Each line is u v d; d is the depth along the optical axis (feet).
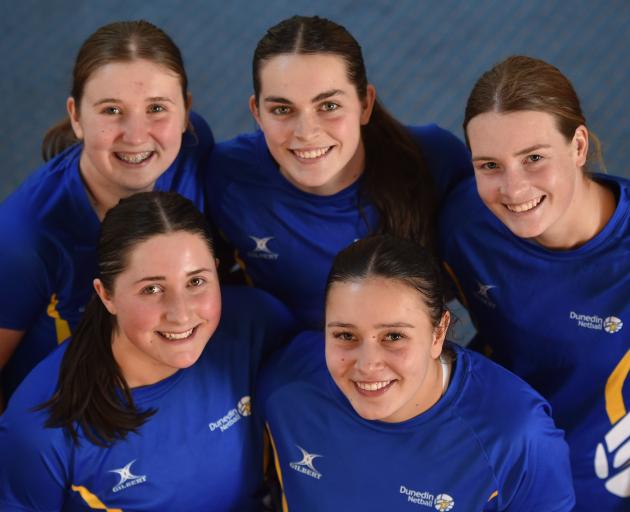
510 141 6.75
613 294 7.40
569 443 7.98
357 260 6.51
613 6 16.67
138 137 7.41
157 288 6.66
